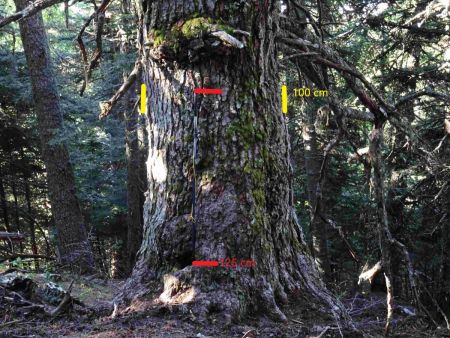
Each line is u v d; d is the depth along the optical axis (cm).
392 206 975
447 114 949
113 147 1579
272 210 368
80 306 399
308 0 864
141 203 1711
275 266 360
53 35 1648
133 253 1576
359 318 399
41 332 297
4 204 1719
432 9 831
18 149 1695
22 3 1103
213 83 350
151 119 378
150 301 343
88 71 520
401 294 741
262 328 317
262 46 363
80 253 1027
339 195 1218
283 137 384
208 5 346
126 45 1207
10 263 634
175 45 345
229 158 350
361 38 959
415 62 1134
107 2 477
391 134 884
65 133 1127
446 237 970
